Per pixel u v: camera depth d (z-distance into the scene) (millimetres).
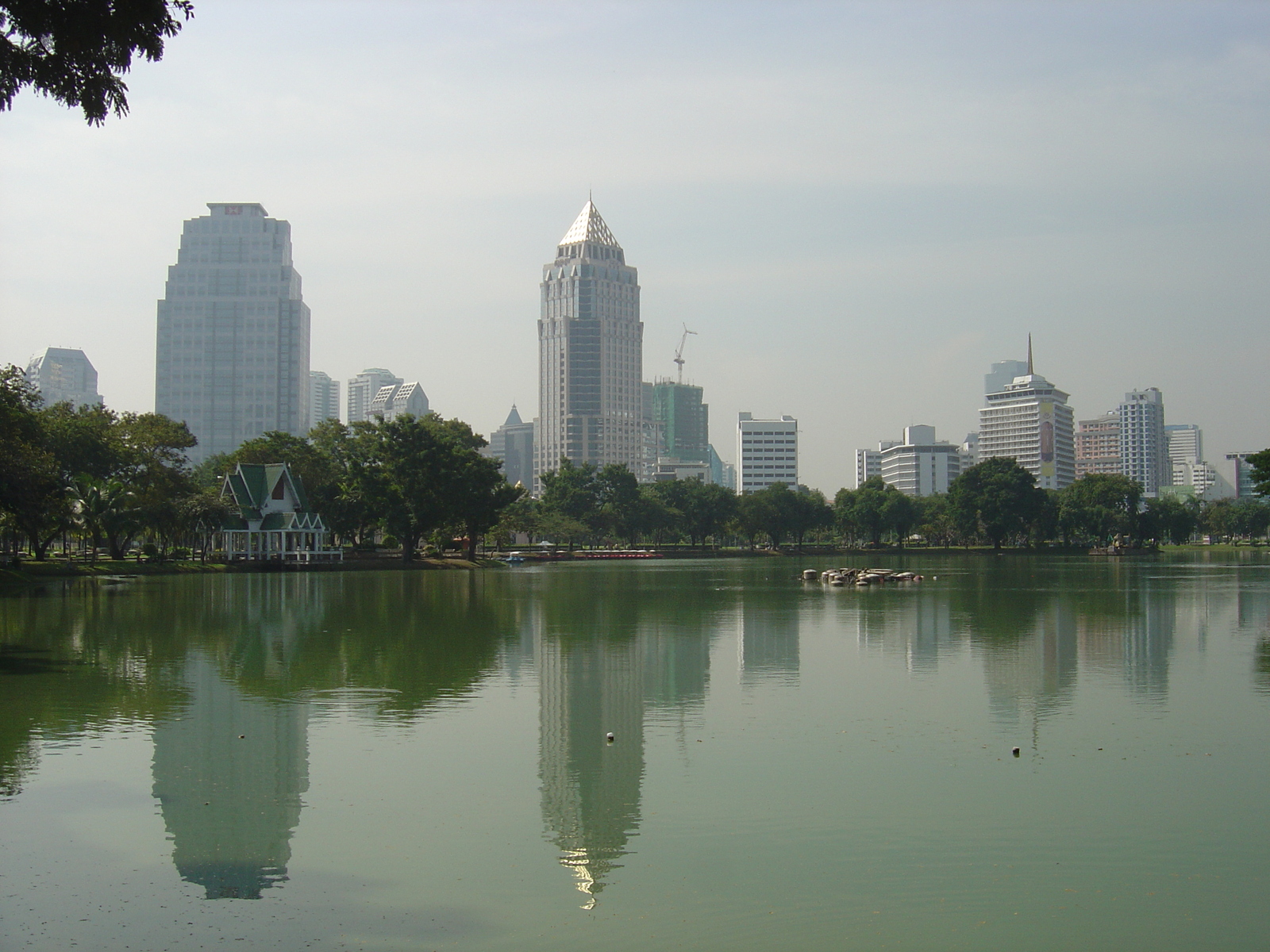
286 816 20219
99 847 18594
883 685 34562
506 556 167000
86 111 20500
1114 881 16984
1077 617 58438
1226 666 38656
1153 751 25047
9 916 15734
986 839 18906
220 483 159250
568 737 26672
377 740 26344
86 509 104938
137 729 27609
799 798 21281
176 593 79812
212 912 15898
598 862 17812
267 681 35312
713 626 53906
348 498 138625
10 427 79000
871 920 15555
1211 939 14992
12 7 19297
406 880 17125
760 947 14727
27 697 32188
